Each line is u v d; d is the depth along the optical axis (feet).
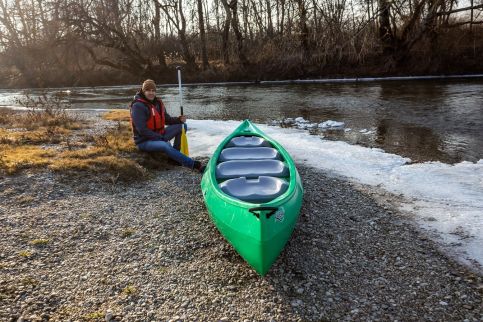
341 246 14.97
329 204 18.86
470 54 80.79
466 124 37.60
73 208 18.19
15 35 114.52
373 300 11.82
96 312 11.30
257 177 16.42
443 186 20.84
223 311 11.43
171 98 69.97
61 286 12.44
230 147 20.93
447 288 12.29
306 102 56.65
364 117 43.32
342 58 89.76
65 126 36.86
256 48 102.53
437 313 11.21
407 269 13.35
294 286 12.55
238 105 57.06
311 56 92.12
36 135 31.30
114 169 22.68
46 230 16.02
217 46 113.91
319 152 28.37
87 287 12.43
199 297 12.05
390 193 20.20
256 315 11.25
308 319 11.09
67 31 101.96
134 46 111.04
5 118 41.29
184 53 108.06
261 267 12.24
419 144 31.12
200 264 13.83
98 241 15.34
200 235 15.87
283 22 97.76
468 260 13.78
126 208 18.40
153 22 106.11
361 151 28.50
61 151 26.66
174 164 25.05
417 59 83.97
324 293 12.19
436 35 81.82
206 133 35.40
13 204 18.29
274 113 48.62
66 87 109.60
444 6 73.92
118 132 32.86
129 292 12.21
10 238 15.28
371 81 80.38
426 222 16.75
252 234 12.15
